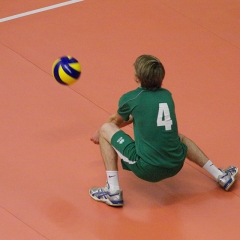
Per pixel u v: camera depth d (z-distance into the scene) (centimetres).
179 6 2234
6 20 2034
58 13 2103
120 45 1969
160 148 1286
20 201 1345
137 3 2216
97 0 2208
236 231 1318
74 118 1630
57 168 1453
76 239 1260
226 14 2223
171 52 1969
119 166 1498
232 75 1894
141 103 1279
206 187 1447
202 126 1650
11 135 1541
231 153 1560
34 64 1830
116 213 1342
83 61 1870
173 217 1345
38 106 1656
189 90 1795
